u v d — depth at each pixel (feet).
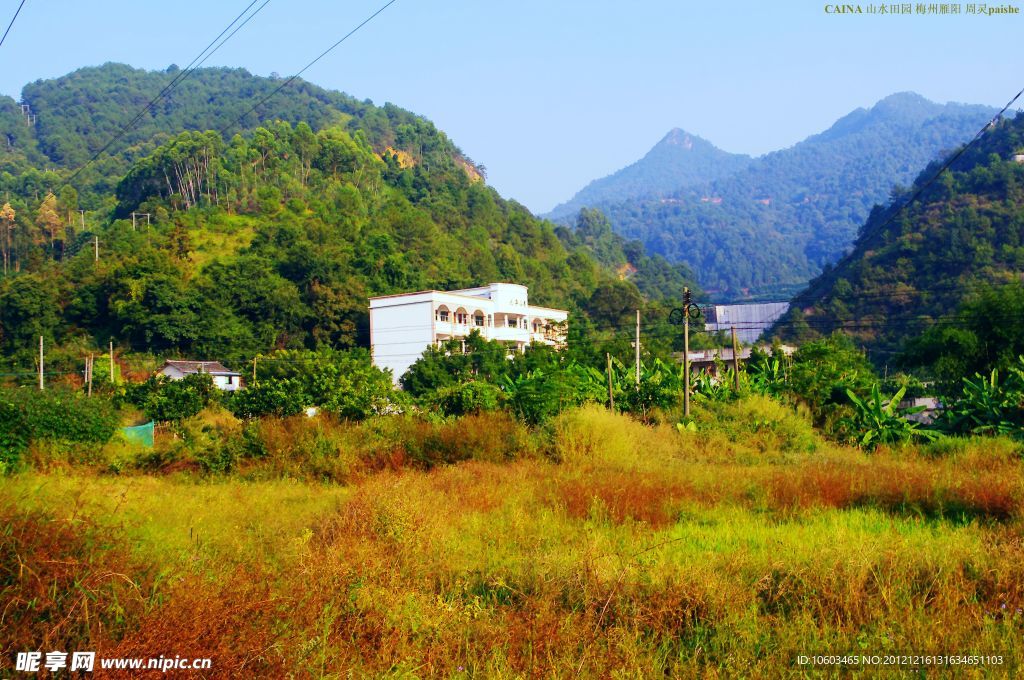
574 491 41.16
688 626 21.40
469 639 20.68
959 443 63.67
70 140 560.20
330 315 206.28
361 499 33.91
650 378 104.01
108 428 65.87
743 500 41.06
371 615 20.88
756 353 128.67
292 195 345.92
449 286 273.54
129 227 291.99
